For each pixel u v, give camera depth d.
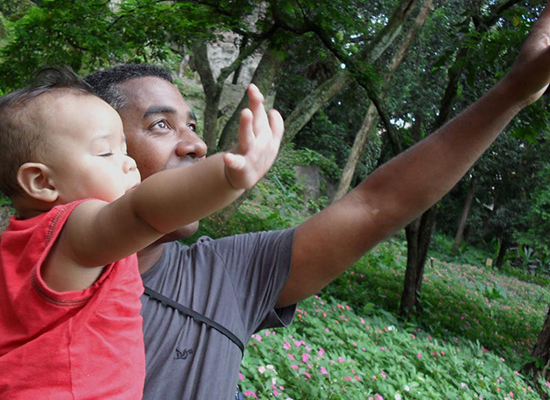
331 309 5.84
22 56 5.87
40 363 0.87
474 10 6.92
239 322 1.23
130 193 0.77
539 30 1.22
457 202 26.14
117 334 0.93
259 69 8.88
